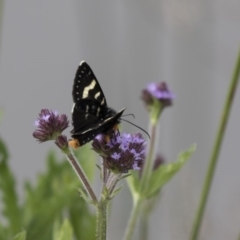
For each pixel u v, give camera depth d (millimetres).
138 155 1026
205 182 1130
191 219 1228
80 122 1031
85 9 1250
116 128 1031
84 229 1176
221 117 1127
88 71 1039
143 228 1173
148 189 1126
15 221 1171
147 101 1140
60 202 1169
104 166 1028
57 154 1184
